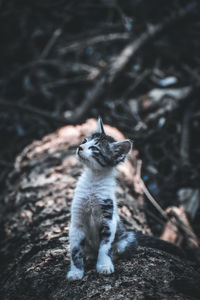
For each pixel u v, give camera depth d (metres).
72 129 1.56
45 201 1.33
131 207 1.35
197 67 2.11
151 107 1.80
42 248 1.19
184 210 1.47
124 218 1.29
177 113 1.80
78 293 1.06
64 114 1.88
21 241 1.24
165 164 1.63
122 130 1.69
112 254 1.12
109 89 1.89
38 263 1.15
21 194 1.38
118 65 1.94
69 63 2.06
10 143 1.73
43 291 1.09
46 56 2.12
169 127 1.75
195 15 2.19
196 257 1.33
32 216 1.31
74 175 1.40
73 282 1.08
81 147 1.17
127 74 2.03
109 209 1.13
